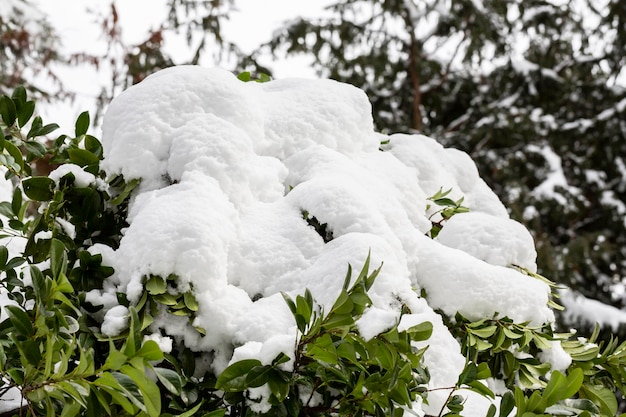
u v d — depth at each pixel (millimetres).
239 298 1388
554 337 1716
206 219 1376
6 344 1262
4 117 1661
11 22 8570
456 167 2314
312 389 1268
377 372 1232
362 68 8945
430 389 1342
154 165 1544
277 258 1489
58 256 1165
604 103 9516
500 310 1613
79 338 1270
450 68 9422
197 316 1334
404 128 8922
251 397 1211
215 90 1665
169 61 8375
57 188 1522
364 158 1932
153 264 1316
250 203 1571
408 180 1916
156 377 1291
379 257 1425
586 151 9414
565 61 9617
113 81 8305
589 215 9312
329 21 8812
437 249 1707
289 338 1218
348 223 1531
